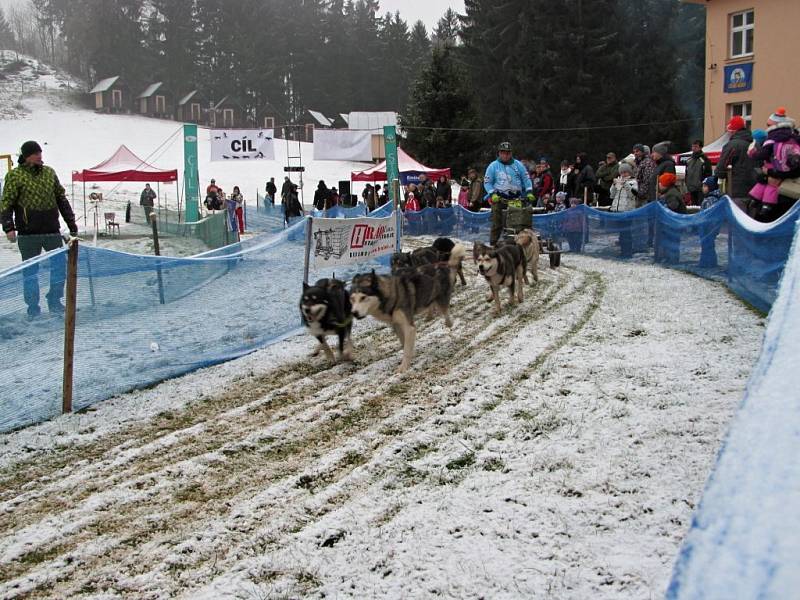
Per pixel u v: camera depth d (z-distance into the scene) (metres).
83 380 4.82
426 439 3.81
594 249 12.34
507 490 3.08
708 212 8.60
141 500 3.27
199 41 81.12
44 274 4.61
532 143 33.75
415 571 2.51
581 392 4.36
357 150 15.83
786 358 1.25
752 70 18.70
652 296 7.42
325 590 2.44
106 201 32.50
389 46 77.94
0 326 4.36
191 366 5.57
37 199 6.66
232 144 18.28
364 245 7.80
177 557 2.74
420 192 19.75
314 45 77.75
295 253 7.04
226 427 4.23
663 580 2.30
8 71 85.88
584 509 2.84
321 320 5.49
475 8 39.53
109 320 5.07
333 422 4.23
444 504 3.00
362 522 2.91
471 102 32.47
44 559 2.79
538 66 33.84
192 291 5.81
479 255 7.08
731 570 0.83
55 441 4.09
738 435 1.11
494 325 6.70
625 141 34.59
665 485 2.98
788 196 7.10
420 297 5.65
